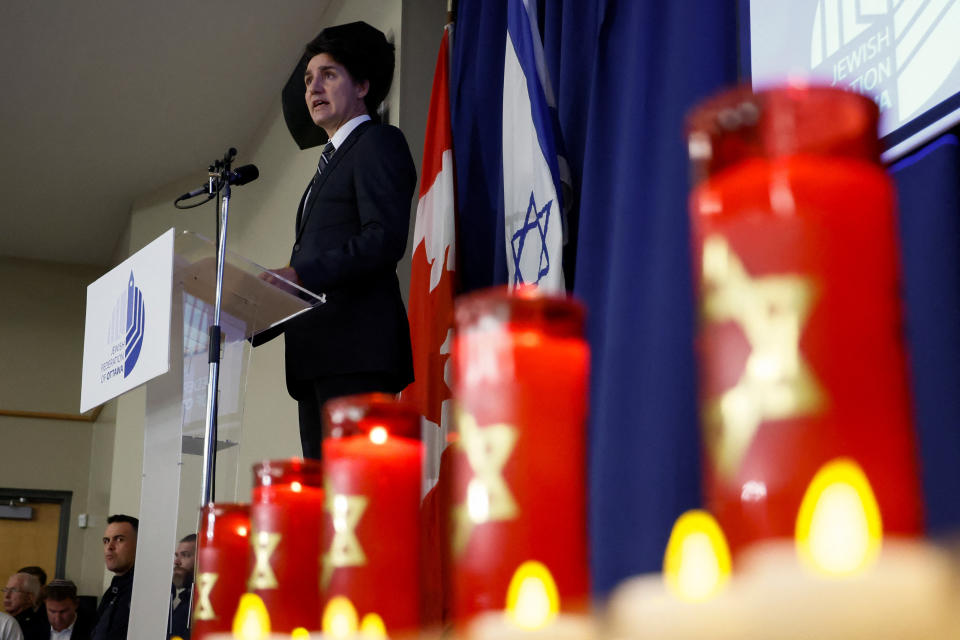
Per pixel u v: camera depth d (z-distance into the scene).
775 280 0.15
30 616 5.77
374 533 0.28
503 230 2.54
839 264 0.14
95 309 2.10
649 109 1.94
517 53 2.55
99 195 7.09
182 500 2.22
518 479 0.20
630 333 1.80
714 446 0.15
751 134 0.15
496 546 0.20
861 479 0.13
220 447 2.02
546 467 0.20
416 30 3.68
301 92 3.80
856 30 1.44
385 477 0.29
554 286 2.25
